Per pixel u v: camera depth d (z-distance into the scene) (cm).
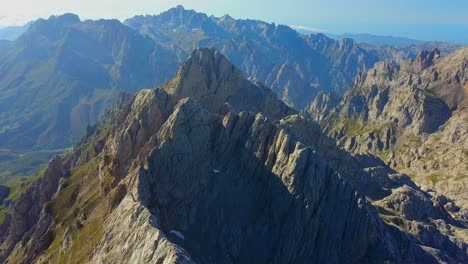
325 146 19525
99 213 12481
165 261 7419
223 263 10569
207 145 12862
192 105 13075
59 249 12731
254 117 13475
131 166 13200
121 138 14962
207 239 10919
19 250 17750
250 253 10950
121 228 9425
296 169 11662
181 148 12125
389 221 13962
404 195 16550
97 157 19838
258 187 12156
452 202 19612
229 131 13212
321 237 11188
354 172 19125
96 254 9538
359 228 11356
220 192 11975
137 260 8019
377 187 18775
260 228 11362
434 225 15450
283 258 10906
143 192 10681
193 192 11731
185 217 11100
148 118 15500
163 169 11631
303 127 19400
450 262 12488
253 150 12762
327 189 11656
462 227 16500
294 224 11206
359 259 11131
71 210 16062
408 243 12256
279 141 12481
